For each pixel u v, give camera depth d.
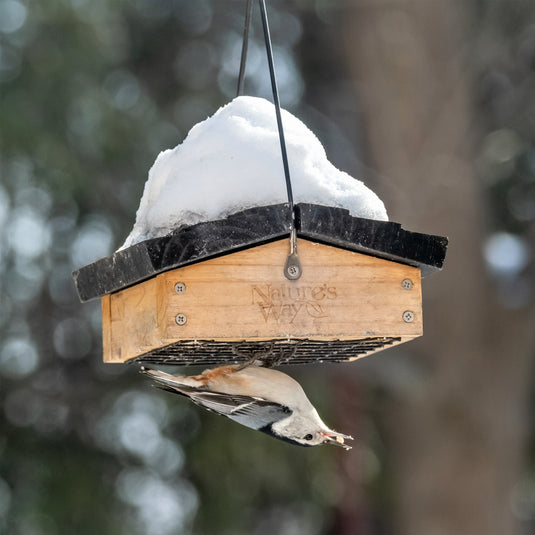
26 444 14.95
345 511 16.52
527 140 17.03
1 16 14.16
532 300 16.28
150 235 6.37
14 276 15.17
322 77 18.12
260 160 6.17
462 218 15.95
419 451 16.39
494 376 16.20
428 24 16.09
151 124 15.51
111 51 14.84
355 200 6.25
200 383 6.52
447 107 16.03
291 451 15.13
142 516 15.10
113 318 6.84
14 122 13.80
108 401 15.50
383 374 15.63
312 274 6.12
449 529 16.23
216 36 17.36
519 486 18.61
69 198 14.91
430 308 16.12
